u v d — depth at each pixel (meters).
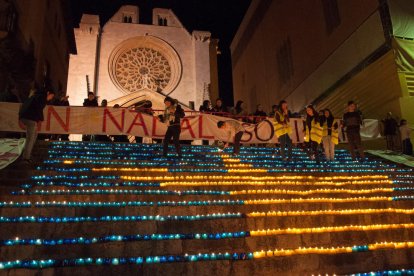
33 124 8.82
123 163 9.48
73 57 31.94
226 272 5.54
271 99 30.38
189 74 34.25
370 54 18.23
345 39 20.36
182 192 7.72
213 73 35.66
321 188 8.75
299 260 5.88
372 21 18.23
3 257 5.26
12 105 11.31
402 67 16.77
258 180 9.08
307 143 13.33
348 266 6.06
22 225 5.77
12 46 14.92
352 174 9.98
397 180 9.86
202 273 5.45
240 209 7.09
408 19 17.28
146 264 5.30
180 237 6.09
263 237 6.26
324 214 7.12
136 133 12.48
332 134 11.76
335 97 21.11
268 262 5.75
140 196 7.15
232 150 12.62
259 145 15.26
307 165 11.01
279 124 11.28
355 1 19.62
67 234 5.87
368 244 6.67
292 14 27.06
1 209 6.12
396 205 8.01
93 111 12.27
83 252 5.50
